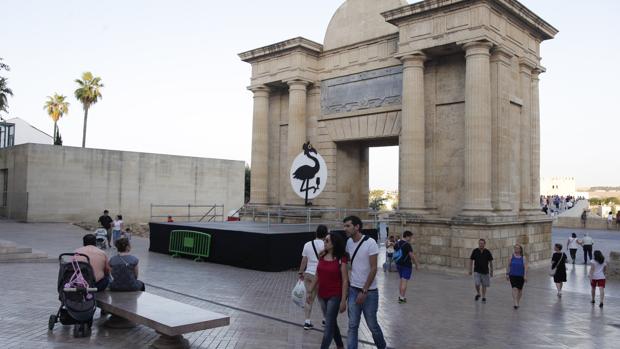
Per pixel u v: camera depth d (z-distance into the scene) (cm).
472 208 2119
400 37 2406
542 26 2525
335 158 2903
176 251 2308
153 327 823
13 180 4044
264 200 3125
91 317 934
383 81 2644
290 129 2928
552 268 1652
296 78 2902
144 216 4469
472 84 2145
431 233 2269
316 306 1304
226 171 5109
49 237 2858
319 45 2948
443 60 2394
